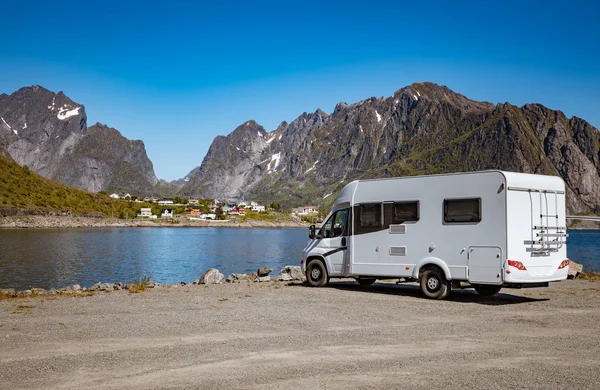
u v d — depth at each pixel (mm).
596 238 164500
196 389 6891
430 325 11703
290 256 72938
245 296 16938
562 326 11672
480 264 15633
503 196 15328
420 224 16953
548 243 16047
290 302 15453
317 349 9234
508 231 15203
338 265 19141
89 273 46062
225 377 7445
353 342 9844
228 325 11609
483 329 11242
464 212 16062
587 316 13117
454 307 14672
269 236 164000
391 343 9766
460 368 7945
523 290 19344
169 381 7254
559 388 6945
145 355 8766
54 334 10562
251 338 10188
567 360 8477
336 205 19375
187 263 59125
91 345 9539
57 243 94438
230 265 56969
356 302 15508
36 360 8406
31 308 14305
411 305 14992
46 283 38094
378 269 17859
